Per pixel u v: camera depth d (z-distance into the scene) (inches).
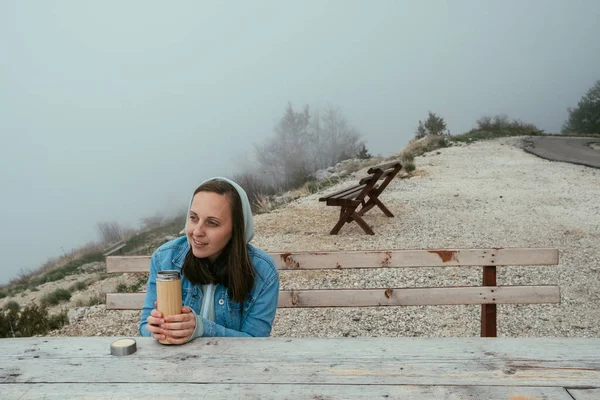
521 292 130.4
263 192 689.0
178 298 68.7
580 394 52.6
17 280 767.1
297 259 132.0
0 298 523.5
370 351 64.8
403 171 600.7
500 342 66.9
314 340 69.3
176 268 82.9
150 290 84.4
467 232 321.4
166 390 55.5
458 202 417.7
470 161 674.2
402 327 186.7
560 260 262.4
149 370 60.7
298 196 516.7
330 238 315.0
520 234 315.6
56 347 68.9
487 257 129.1
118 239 928.3
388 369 59.5
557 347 64.8
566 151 814.5
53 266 820.6
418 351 64.5
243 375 58.8
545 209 389.7
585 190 467.5
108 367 61.9
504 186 494.0
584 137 1164.5
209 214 73.4
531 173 573.6
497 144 880.3
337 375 58.2
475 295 130.7
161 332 67.9
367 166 687.1
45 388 56.7
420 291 129.6
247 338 70.5
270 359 63.1
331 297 129.8
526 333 179.9
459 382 55.9
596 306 203.9
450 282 227.0
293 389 55.1
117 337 72.5
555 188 481.1
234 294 78.4
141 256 133.2
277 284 84.7
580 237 307.0
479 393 53.3
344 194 321.4
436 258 130.0
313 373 58.9
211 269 79.5
